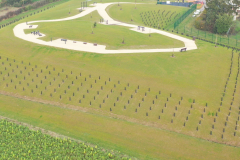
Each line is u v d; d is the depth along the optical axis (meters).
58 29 97.31
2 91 62.62
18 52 77.88
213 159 44.09
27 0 169.25
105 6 146.50
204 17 127.50
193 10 150.12
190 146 46.75
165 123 52.19
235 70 71.94
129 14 133.88
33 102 58.78
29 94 61.28
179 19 130.25
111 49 81.00
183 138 48.56
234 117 53.69
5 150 43.66
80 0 169.38
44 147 44.56
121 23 117.00
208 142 47.75
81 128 51.06
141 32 101.12
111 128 51.03
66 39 87.44
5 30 96.88
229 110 55.47
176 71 69.25
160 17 133.75
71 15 125.56
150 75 67.12
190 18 135.38
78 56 75.62
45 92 61.56
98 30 98.12
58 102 58.50
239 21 132.50
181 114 54.25
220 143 47.59
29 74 67.62
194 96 59.38
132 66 71.06
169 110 55.34
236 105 57.31
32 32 93.81
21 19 125.12
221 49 86.31
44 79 65.75
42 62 72.81
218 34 116.94
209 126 51.22
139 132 50.00
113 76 66.56
